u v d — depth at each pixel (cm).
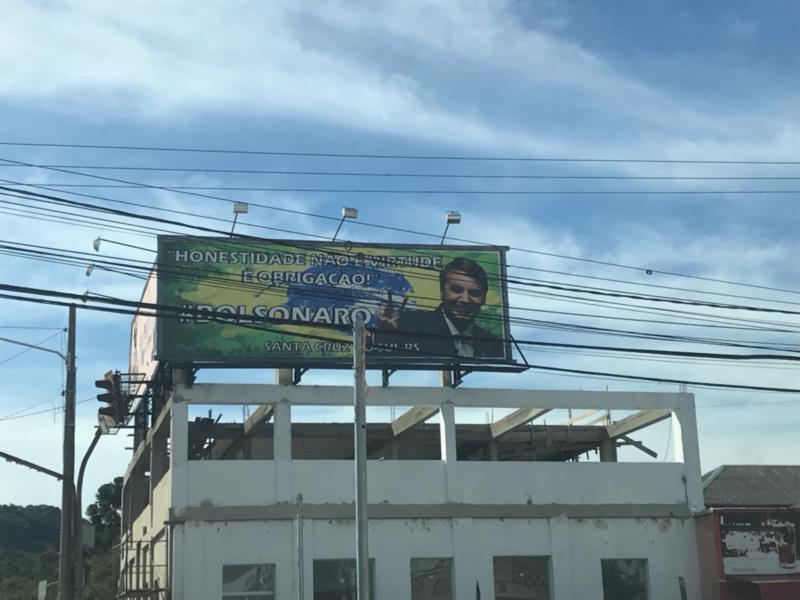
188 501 2506
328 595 2553
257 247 2753
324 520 2583
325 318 2748
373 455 3628
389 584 2598
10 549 9694
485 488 2744
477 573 2670
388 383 2767
